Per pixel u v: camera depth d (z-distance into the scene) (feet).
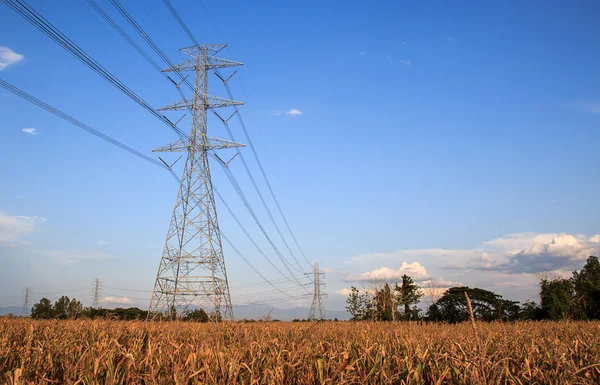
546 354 36.52
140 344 40.86
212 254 143.23
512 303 125.18
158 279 138.00
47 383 28.53
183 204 145.07
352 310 165.68
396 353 36.50
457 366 31.55
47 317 74.95
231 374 28.40
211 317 79.61
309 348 39.29
